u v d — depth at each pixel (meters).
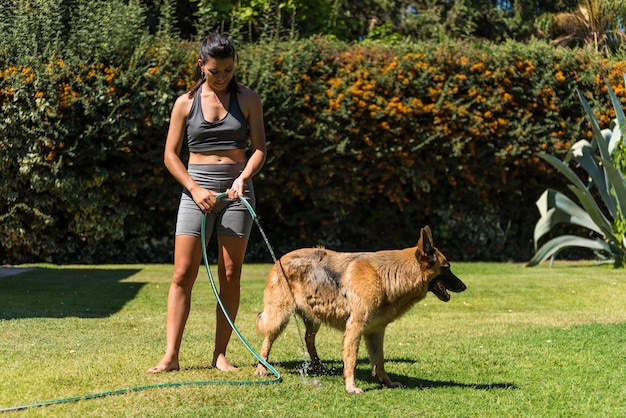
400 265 5.16
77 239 12.91
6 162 11.74
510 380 5.43
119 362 5.62
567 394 5.04
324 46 13.14
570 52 13.82
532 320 7.93
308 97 12.55
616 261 12.74
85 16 12.22
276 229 13.72
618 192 11.86
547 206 12.77
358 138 12.93
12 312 7.82
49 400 4.59
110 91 11.73
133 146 12.35
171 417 4.31
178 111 5.54
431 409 4.64
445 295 5.29
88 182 12.13
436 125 13.15
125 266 12.47
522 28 23.34
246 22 16.41
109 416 4.31
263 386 5.04
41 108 11.46
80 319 7.54
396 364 5.91
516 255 14.35
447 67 13.27
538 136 13.61
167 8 13.40
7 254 12.69
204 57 5.31
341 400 4.79
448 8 23.30
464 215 14.03
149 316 7.90
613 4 21.41
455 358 6.11
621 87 13.92
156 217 13.12
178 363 5.52
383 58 13.20
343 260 5.20
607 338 6.82
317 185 13.05
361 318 5.02
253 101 5.62
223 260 5.59
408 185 13.74
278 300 5.34
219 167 5.50
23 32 11.82
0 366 5.42
